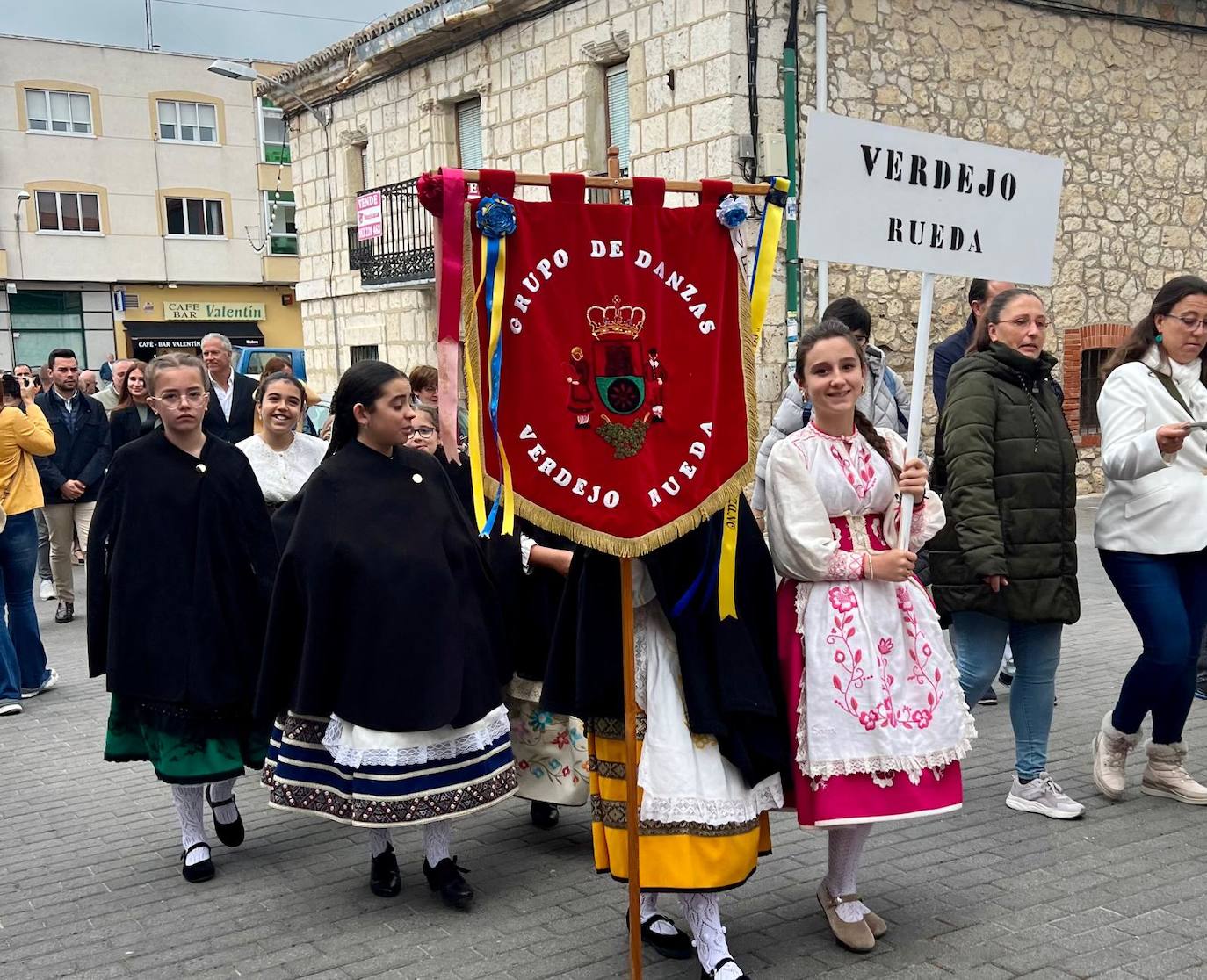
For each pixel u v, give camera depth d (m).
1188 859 4.01
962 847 4.21
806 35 11.00
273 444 5.27
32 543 7.30
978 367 4.38
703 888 3.10
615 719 3.27
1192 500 4.35
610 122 12.78
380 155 16.70
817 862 4.17
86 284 35.62
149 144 35.91
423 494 4.02
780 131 11.02
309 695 3.83
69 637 9.29
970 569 4.26
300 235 19.09
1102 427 4.50
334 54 16.97
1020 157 3.70
